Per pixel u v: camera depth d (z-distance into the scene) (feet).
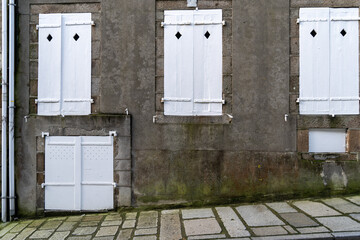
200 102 15.42
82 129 15.48
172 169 15.38
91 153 15.51
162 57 15.53
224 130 15.29
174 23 15.47
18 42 15.74
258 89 15.30
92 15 15.70
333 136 15.43
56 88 15.67
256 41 15.30
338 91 15.14
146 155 15.44
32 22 15.79
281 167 15.20
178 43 15.48
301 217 12.64
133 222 13.62
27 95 15.70
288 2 15.24
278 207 14.14
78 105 15.66
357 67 15.15
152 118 15.44
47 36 15.72
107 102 15.56
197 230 11.99
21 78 15.71
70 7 15.76
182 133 15.38
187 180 15.33
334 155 15.15
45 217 15.49
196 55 15.47
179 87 15.47
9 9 15.46
